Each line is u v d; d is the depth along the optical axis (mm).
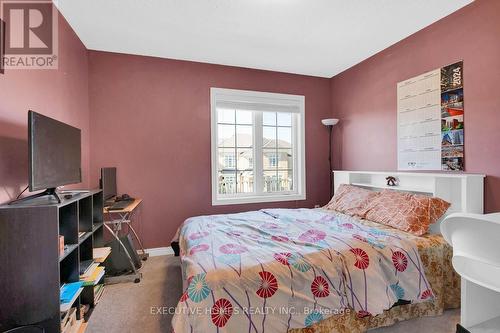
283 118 3916
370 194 2799
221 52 3084
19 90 1661
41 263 1313
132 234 3127
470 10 2164
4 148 1500
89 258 2002
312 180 3938
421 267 1773
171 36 2688
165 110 3229
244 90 3551
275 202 3727
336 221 2465
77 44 2650
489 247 1180
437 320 1780
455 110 2291
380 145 3121
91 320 1850
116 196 2900
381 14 2320
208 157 3404
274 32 2627
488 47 2047
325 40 2807
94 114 2980
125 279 2447
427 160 2549
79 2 2100
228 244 1808
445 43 2369
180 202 3297
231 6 2178
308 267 1524
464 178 2051
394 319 1732
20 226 1300
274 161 3869
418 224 2098
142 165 3152
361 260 1656
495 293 1631
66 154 1814
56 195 1575
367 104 3314
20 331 1271
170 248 3252
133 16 2312
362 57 3270
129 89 3102
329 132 3994
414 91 2672
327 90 3994
